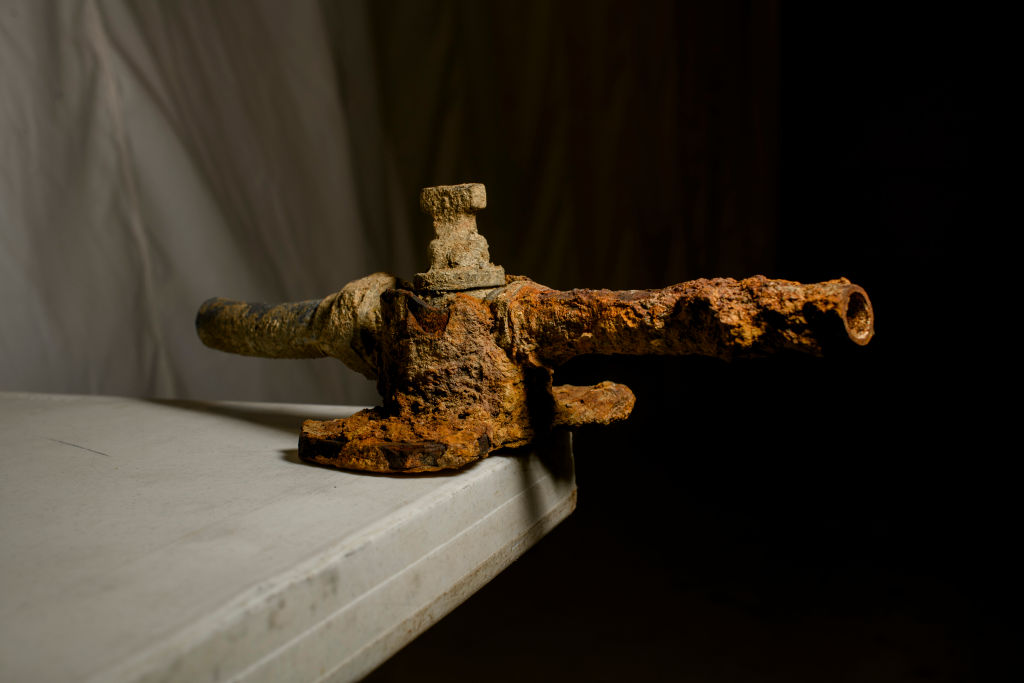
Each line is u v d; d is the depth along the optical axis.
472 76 1.27
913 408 1.89
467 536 0.53
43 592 0.43
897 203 1.89
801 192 1.95
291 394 1.12
